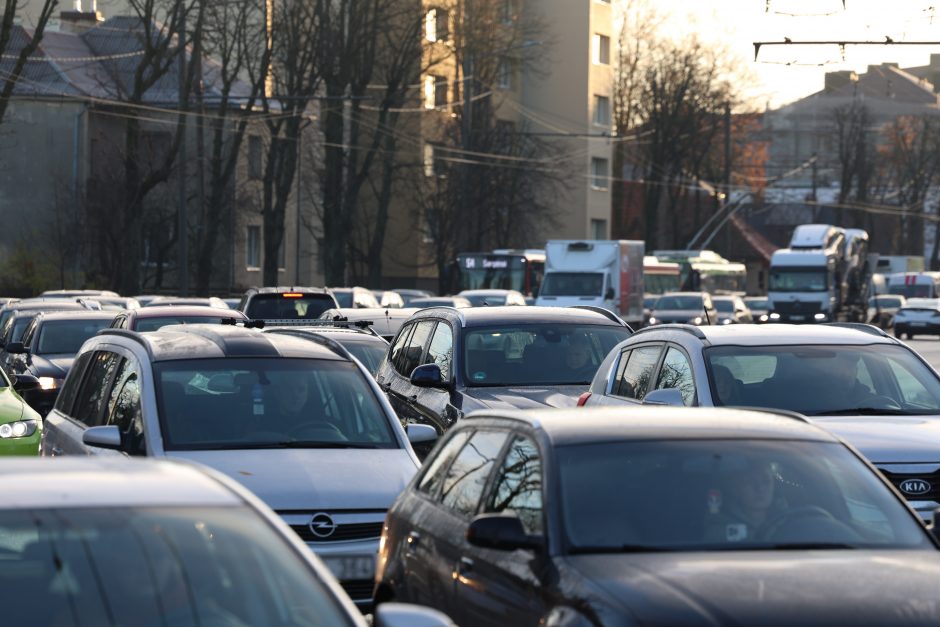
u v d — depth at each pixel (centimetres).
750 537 1484
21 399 3875
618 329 3681
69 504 1109
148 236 16712
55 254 14800
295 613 1059
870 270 19762
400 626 1038
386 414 2516
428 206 18612
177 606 1042
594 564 1405
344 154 15412
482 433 1797
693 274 18925
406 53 15438
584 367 3522
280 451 2336
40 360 5844
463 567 1614
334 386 2541
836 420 2589
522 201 19050
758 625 1230
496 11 17688
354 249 17775
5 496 1112
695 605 1267
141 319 5044
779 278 16625
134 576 1056
